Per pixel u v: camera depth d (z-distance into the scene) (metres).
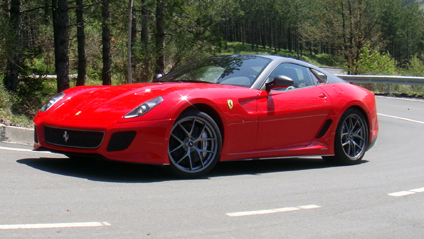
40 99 11.23
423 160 6.17
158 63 16.30
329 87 5.61
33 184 3.62
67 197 3.30
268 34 109.62
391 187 4.36
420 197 3.99
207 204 3.38
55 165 4.48
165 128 4.02
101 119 3.98
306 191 4.02
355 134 5.85
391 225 3.13
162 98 4.13
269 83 4.86
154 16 16.36
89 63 23.12
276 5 92.50
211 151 4.38
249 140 4.68
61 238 2.48
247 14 95.44
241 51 96.56
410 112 13.02
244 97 4.64
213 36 16.62
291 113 5.01
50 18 18.86
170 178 4.22
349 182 4.54
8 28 9.19
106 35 16.81
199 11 16.19
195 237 2.65
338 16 35.06
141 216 2.98
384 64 32.78
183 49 16.56
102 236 2.56
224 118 4.44
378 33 34.94
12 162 4.45
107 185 3.77
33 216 2.83
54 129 4.21
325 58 107.88
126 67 16.19
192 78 5.18
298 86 5.29
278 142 4.96
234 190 3.89
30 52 11.28
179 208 3.22
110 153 3.91
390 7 77.94
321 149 5.40
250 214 3.20
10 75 10.68
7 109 8.08
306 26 39.97
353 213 3.39
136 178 4.13
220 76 5.09
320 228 2.98
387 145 7.90
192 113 4.22
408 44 91.19
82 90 4.78
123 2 14.76
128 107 4.07
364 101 5.88
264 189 4.00
